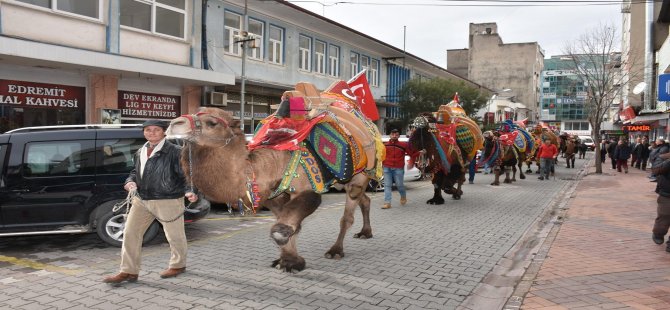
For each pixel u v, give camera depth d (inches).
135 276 219.1
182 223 224.4
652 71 1173.1
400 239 315.3
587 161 1406.3
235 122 195.8
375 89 1193.4
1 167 270.2
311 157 218.1
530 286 219.8
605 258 269.1
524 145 747.4
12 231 271.4
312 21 892.6
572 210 446.3
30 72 511.8
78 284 218.7
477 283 227.6
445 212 426.9
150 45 617.6
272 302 196.5
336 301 199.3
